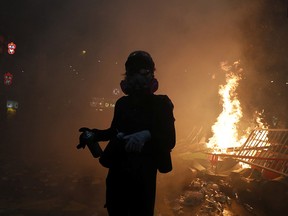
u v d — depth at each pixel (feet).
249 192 16.70
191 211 14.99
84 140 5.21
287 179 16.35
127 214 4.87
